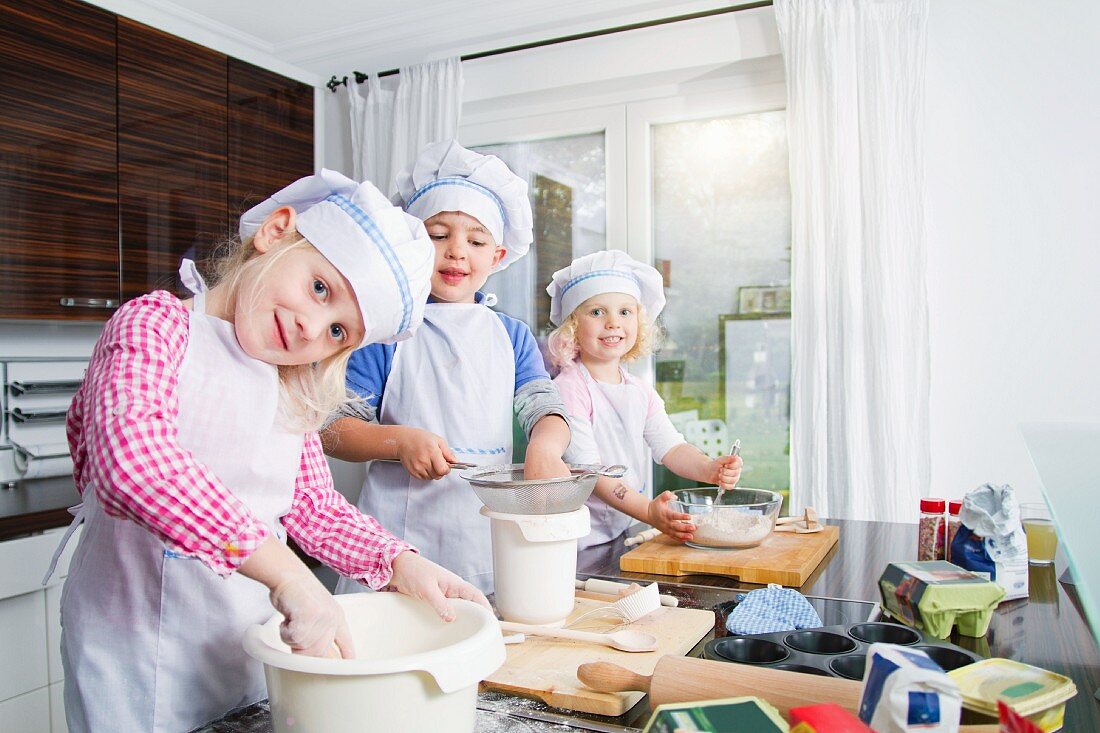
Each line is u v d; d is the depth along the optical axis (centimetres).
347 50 323
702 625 97
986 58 246
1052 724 64
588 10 286
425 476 123
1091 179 237
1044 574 127
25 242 238
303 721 62
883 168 247
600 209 309
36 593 213
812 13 255
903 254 247
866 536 164
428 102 313
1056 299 241
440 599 81
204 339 85
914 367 246
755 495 151
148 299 83
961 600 93
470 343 150
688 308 296
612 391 195
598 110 306
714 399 292
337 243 78
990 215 247
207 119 295
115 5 265
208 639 92
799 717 53
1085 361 239
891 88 247
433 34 309
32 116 240
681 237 297
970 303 250
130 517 68
